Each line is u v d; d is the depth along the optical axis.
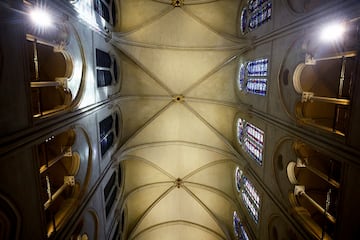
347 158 6.07
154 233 20.45
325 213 7.40
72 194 9.44
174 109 18.20
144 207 19.33
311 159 9.60
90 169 10.70
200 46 16.77
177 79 17.80
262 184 11.70
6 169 5.23
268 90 11.31
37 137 6.28
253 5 14.12
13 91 5.39
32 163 6.25
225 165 17.62
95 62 11.52
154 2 15.91
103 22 12.91
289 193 9.40
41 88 9.16
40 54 9.04
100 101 12.24
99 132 12.29
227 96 16.91
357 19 6.07
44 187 9.65
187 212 20.22
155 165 18.80
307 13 7.85
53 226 7.39
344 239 6.15
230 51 15.99
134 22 16.34
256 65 13.42
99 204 11.80
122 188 17.20
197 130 18.27
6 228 5.37
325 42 7.61
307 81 9.05
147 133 18.00
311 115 9.01
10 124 5.28
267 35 11.31
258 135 12.98
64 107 8.57
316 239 7.48
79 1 9.33
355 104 5.95
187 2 16.03
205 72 17.36
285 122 9.46
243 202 15.16
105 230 12.77
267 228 11.12
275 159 10.60
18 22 5.58
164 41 16.86
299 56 8.60
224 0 15.78
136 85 17.45
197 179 19.05
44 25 7.21
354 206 5.82
